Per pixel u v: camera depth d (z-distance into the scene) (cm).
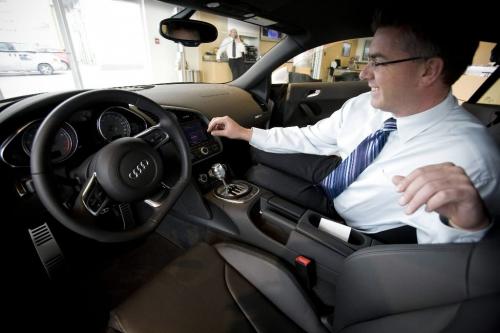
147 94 113
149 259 117
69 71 342
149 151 68
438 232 50
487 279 32
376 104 69
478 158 54
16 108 66
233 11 94
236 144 128
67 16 332
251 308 67
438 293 37
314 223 80
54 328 89
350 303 51
